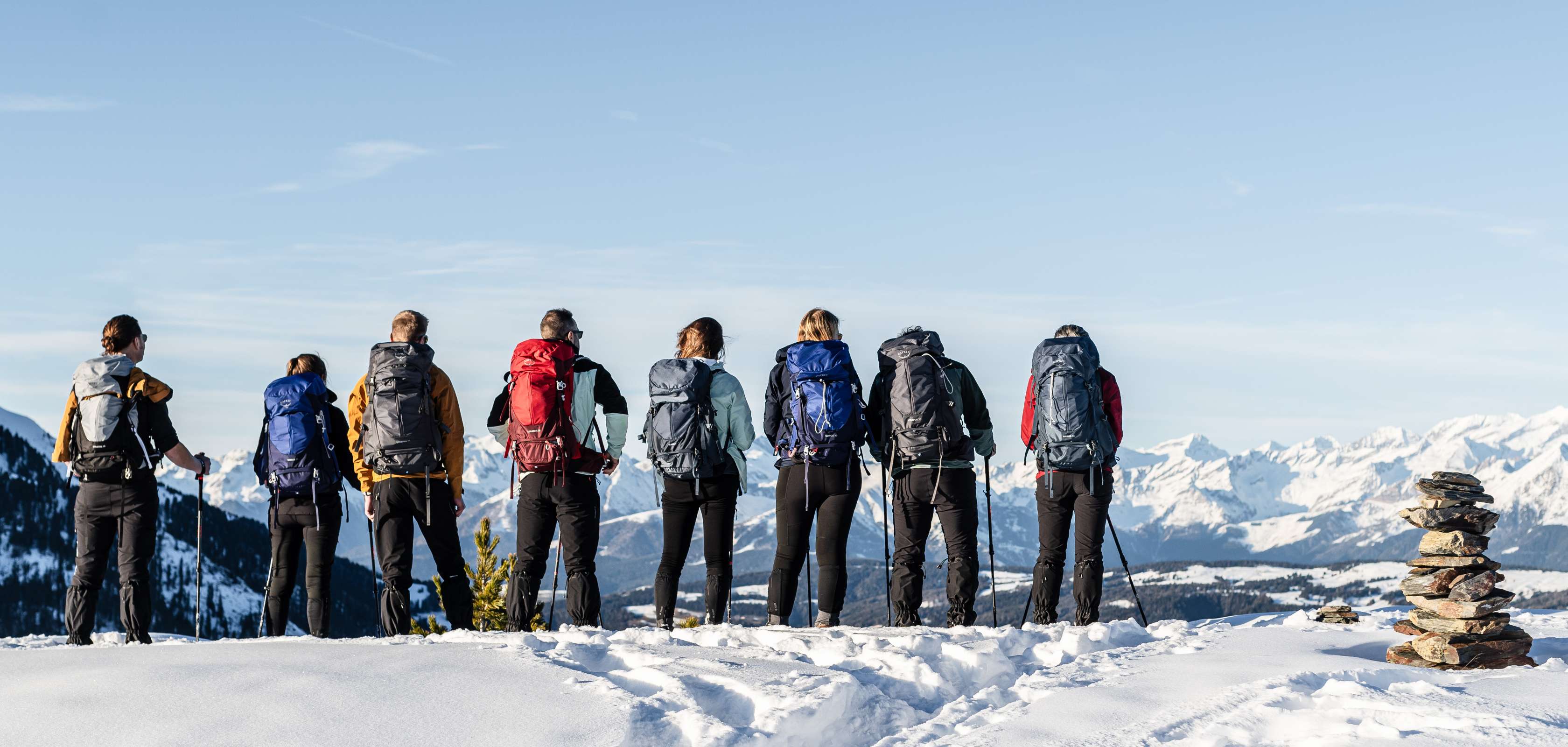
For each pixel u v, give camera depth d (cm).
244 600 11444
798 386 903
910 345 935
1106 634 805
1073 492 973
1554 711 537
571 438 880
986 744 518
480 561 2069
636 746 512
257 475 980
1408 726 521
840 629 812
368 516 961
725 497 915
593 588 893
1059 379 953
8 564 12488
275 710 545
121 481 914
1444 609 720
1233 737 516
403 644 734
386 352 927
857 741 567
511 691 574
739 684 591
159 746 504
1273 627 906
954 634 788
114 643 920
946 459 915
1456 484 743
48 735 517
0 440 14400
